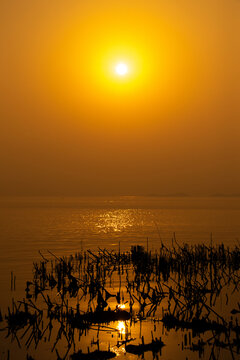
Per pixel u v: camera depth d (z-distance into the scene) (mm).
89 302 19094
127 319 16203
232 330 14859
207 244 42156
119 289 21531
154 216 104188
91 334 14695
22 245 41406
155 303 18500
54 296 20094
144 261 26547
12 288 21438
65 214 113250
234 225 71500
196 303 17438
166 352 13133
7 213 116000
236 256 27328
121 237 50594
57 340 14188
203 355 12930
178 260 26109
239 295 19703
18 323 15781
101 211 137500
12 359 12734
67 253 35406
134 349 13273
